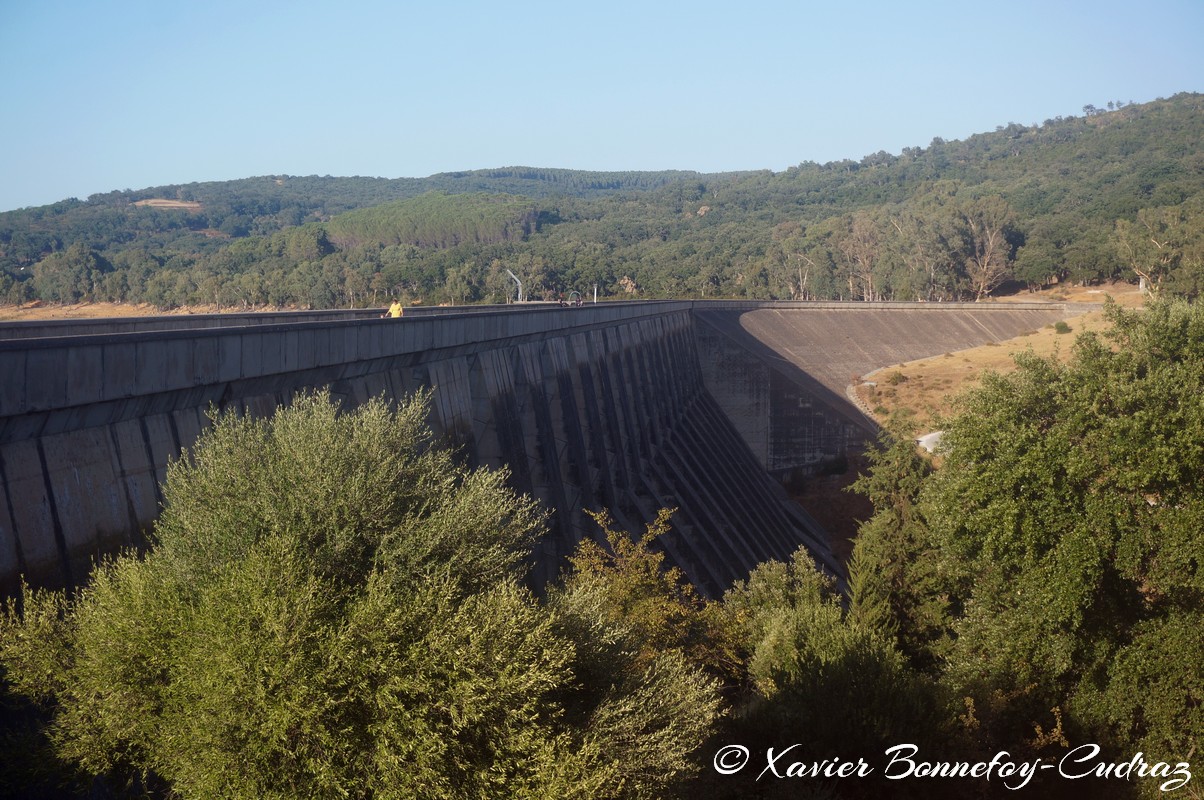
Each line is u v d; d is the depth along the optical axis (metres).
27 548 13.67
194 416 17.91
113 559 15.25
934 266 166.00
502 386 33.41
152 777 12.96
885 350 116.62
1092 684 23.25
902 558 34.25
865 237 180.38
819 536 80.56
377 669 11.11
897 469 36.19
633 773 12.98
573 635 13.87
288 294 146.12
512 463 32.62
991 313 133.62
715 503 62.00
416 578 12.46
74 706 11.48
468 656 11.38
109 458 15.64
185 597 11.70
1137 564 21.94
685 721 14.35
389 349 25.03
